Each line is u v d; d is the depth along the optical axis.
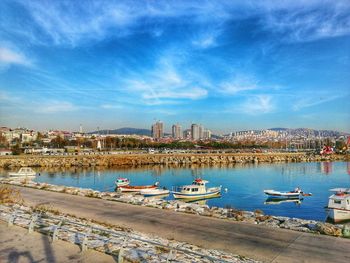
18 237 15.30
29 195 30.72
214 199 48.59
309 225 19.94
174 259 12.68
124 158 110.38
